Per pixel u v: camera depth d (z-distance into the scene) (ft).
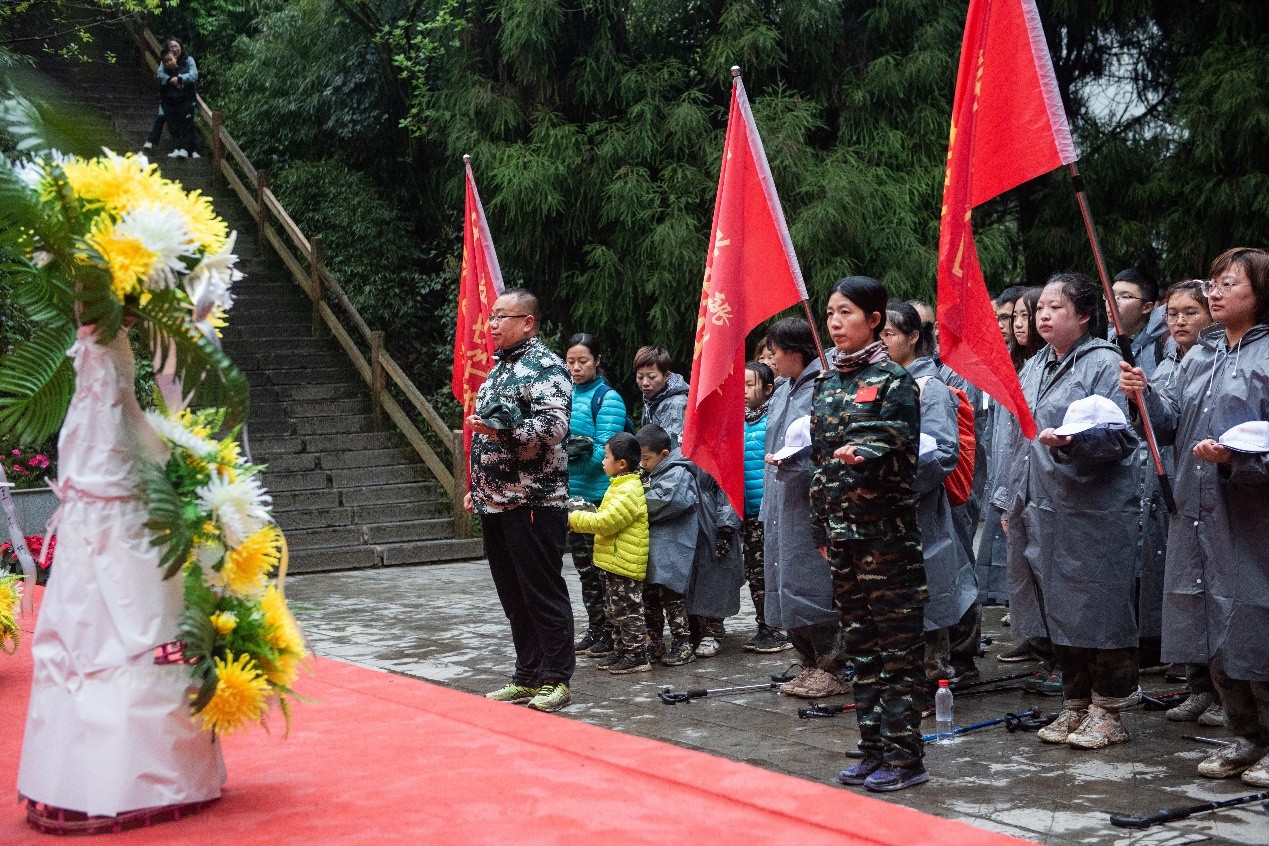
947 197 14.79
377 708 15.33
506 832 10.52
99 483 10.92
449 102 41.60
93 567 10.89
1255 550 13.24
